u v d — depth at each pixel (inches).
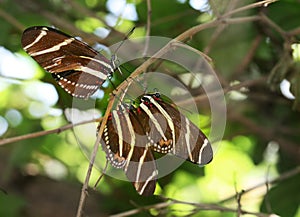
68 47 31.9
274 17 44.8
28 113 47.2
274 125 47.3
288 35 41.1
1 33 43.0
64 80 31.8
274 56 46.0
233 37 43.3
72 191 46.8
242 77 46.3
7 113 47.5
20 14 45.2
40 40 31.7
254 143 49.9
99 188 48.3
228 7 41.4
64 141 48.2
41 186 46.3
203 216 48.7
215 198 54.0
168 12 44.4
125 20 45.3
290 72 41.8
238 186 51.9
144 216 44.6
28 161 47.1
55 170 48.4
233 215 47.3
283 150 48.2
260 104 47.5
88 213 45.2
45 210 45.0
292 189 44.6
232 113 45.7
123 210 45.4
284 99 45.6
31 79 43.8
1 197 44.1
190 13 43.9
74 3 42.4
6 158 45.8
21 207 44.5
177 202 38.6
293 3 44.0
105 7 46.4
